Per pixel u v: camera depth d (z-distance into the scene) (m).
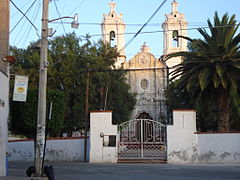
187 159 23.39
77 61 37.66
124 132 25.45
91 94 36.78
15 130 23.86
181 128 23.78
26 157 27.56
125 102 41.28
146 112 52.72
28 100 22.52
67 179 13.80
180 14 59.41
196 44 26.12
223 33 25.39
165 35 58.75
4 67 15.20
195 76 24.55
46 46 14.83
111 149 24.05
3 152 14.13
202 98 26.23
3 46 15.79
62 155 26.77
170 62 55.53
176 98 26.77
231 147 23.14
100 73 37.34
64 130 39.47
